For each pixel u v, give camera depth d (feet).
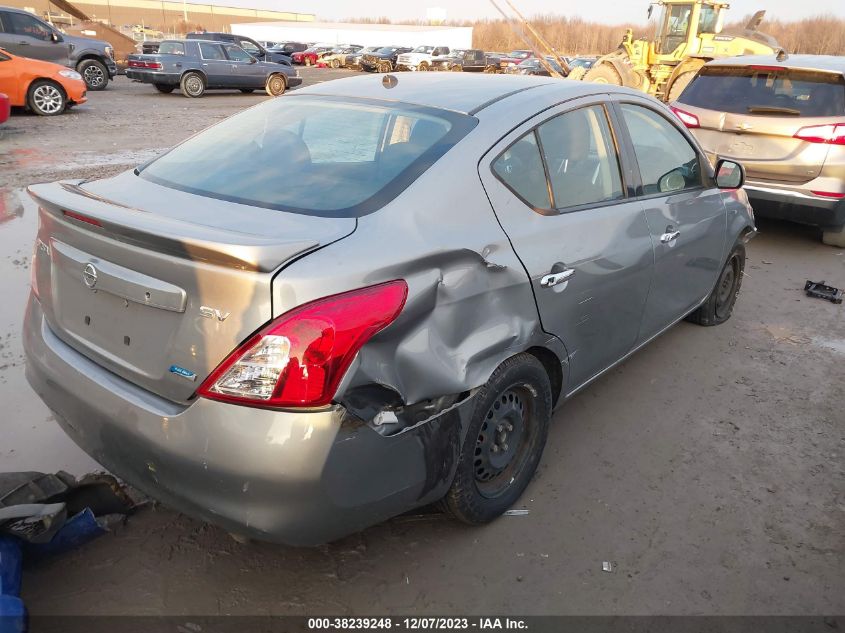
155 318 6.93
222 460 6.45
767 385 13.48
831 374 14.06
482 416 8.29
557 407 10.21
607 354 10.96
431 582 8.29
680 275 12.73
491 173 8.51
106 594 7.88
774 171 21.30
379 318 6.66
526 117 9.23
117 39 95.91
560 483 10.21
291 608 7.84
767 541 9.17
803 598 8.25
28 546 7.96
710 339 15.51
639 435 11.56
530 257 8.59
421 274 7.22
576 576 8.45
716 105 22.53
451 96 9.59
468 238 7.84
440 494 8.02
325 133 9.15
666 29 49.93
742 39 48.08
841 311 17.54
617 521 9.45
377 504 7.17
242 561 8.46
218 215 7.54
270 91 69.15
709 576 8.53
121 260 7.10
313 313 6.31
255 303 6.31
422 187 7.87
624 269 10.52
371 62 125.90
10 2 173.06
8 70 42.75
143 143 35.65
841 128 20.16
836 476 10.66
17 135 36.29
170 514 9.18
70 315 7.98
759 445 11.41
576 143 10.00
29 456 10.19
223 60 65.21
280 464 6.34
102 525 8.64
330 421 6.44
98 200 7.72
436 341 7.42
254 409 6.37
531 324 8.69
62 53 57.47
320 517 6.71
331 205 7.69
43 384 8.14
